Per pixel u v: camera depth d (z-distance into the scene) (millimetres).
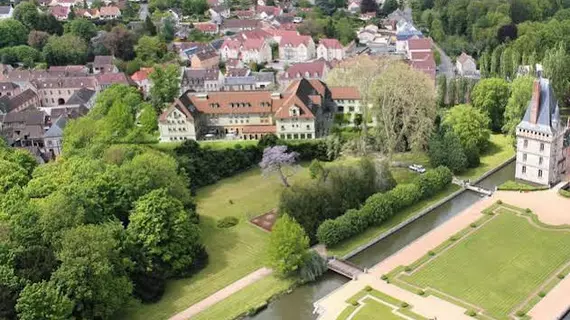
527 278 153250
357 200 184125
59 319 125500
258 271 160875
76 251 135250
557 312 139500
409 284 152750
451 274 156250
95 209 159250
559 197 197250
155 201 158000
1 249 133000
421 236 176875
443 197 199250
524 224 179875
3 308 124250
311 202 175625
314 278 157000
